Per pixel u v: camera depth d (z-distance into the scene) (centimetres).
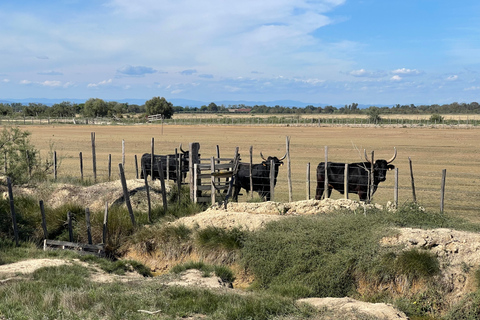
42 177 1991
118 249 1259
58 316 669
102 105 11406
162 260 1194
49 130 6325
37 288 796
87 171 2511
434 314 895
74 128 6912
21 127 6788
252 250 1087
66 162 2908
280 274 1022
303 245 1045
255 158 3162
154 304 740
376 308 772
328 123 8050
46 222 1357
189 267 1055
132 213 1330
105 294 772
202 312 733
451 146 4016
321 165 1606
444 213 1328
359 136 5231
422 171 2558
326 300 821
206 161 2991
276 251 1064
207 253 1151
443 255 955
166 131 6341
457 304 880
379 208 1274
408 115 12631
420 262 938
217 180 1761
